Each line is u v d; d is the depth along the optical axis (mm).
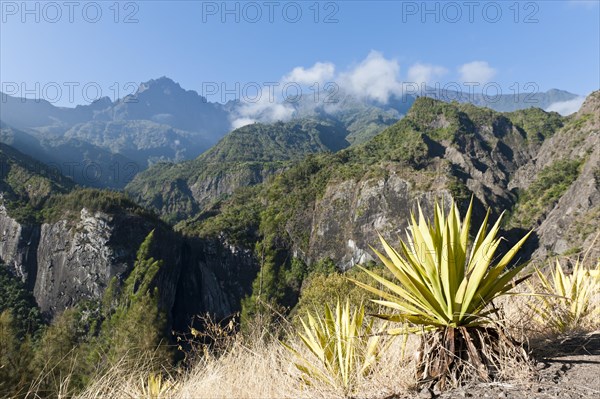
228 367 3586
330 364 2975
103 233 109562
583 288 3883
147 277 82688
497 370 2428
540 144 189375
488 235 2625
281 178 157375
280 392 2998
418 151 172625
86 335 68062
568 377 2285
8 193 129500
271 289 62250
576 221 109000
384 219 122812
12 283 110625
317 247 131125
